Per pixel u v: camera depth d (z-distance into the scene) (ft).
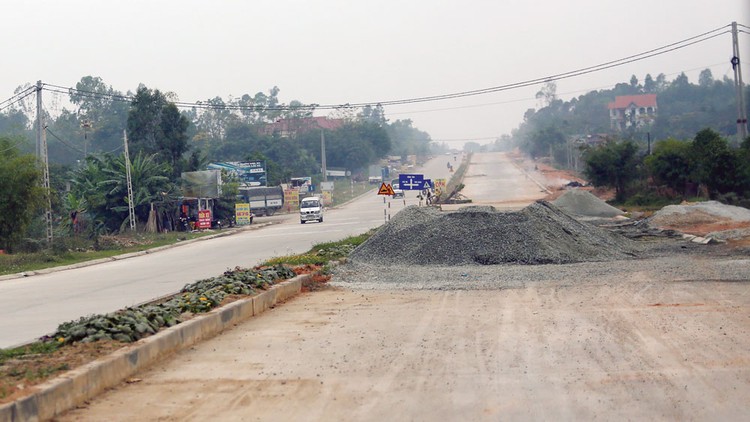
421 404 25.58
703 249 81.30
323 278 65.26
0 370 28.04
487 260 75.15
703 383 26.99
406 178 128.16
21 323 50.70
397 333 38.93
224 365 32.60
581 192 157.38
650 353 31.99
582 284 56.70
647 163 181.16
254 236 156.04
